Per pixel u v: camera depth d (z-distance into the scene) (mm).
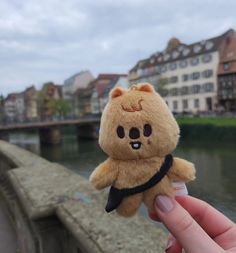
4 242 3844
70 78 94875
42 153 36719
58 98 85000
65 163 25312
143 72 68375
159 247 1800
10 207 4758
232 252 1140
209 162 21000
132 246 1819
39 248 2596
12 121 50094
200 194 11414
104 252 1784
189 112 52656
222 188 12469
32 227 2725
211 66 53250
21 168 4188
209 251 1069
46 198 2689
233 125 33375
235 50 50750
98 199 2617
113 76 82000
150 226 2062
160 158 1126
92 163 23750
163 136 1092
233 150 26250
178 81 59500
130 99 1109
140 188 1113
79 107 85312
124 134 1089
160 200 1116
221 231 1258
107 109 1148
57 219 2516
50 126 47031
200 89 55375
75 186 3055
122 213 1147
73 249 2311
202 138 36438
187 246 1097
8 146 7395
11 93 117062
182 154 24969
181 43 63625
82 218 2225
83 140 49625
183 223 1096
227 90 50906
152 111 1096
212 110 50406
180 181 1151
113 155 1135
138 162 1117
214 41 53906
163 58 63500
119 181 1125
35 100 93625
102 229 2037
